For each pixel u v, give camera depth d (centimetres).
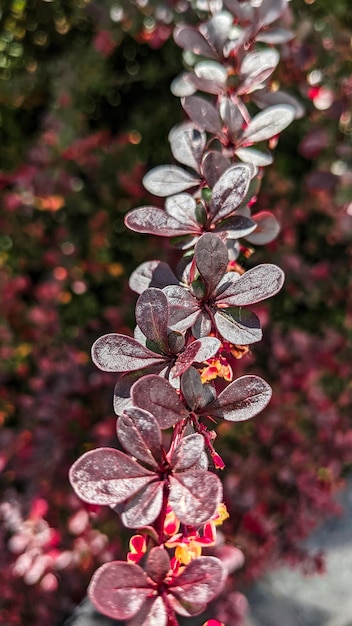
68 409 62
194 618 52
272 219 31
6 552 56
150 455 22
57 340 70
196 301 25
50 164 67
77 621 55
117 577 21
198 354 24
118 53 72
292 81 54
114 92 75
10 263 74
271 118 30
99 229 72
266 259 66
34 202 69
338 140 56
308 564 61
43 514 57
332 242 69
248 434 67
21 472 60
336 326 73
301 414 65
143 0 55
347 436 65
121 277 75
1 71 72
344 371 66
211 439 25
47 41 72
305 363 65
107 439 61
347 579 65
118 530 63
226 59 34
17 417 74
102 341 24
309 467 64
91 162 69
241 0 37
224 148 31
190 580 21
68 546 58
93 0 60
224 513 24
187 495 21
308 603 62
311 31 54
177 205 27
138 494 22
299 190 68
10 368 72
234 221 27
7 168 77
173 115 73
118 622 54
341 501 75
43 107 75
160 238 71
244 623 59
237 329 25
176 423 24
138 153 74
